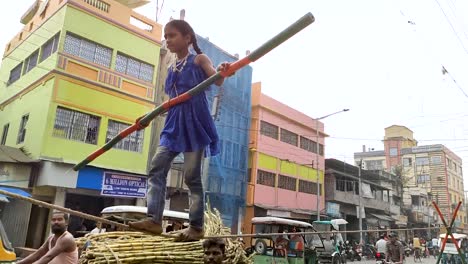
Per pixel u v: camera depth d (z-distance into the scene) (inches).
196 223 108.3
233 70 90.3
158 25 727.7
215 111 653.9
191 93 97.1
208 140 106.0
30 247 570.9
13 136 662.5
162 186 104.5
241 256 217.5
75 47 608.1
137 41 683.4
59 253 162.4
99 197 648.4
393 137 2266.2
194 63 108.5
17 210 553.3
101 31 634.8
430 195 1947.6
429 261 1063.0
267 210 982.4
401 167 1734.7
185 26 110.6
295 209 1083.9
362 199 1364.4
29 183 560.1
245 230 934.4
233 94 928.3
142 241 181.9
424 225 1732.3
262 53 83.4
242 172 931.3
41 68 622.2
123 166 639.8
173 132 104.3
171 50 112.1
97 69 625.9
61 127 583.2
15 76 729.0
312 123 1222.9
